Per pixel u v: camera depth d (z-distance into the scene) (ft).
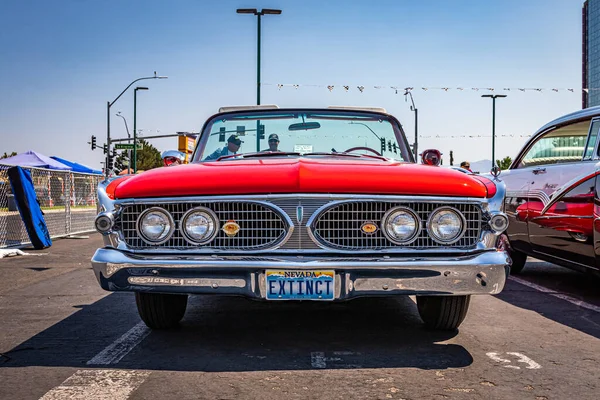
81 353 11.55
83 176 45.96
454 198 10.89
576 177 17.62
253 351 11.64
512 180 21.99
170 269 10.56
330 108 15.46
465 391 9.41
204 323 14.10
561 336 13.05
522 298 17.69
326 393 9.29
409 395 9.21
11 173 32.83
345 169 11.15
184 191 10.84
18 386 9.61
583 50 354.54
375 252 10.68
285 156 13.93
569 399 9.11
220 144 14.90
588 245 17.06
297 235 10.66
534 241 20.18
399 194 10.82
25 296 18.13
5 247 33.42
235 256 10.61
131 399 9.02
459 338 12.74
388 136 15.08
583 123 18.60
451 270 10.52
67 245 35.99
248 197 10.68
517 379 10.03
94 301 17.26
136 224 10.98
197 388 9.51
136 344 12.17
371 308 15.85
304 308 15.89
